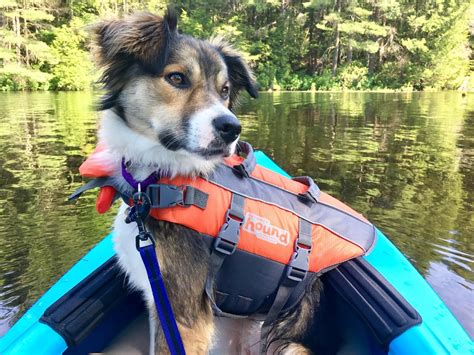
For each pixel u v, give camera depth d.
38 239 1.08
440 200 1.42
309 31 8.70
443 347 0.50
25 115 3.19
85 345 0.56
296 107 4.12
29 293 0.87
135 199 0.49
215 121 0.51
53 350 0.50
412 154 2.04
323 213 0.59
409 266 0.67
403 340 0.51
